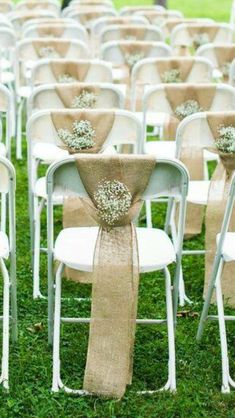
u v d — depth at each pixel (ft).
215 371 13.82
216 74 24.56
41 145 18.12
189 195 15.89
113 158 11.78
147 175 11.93
